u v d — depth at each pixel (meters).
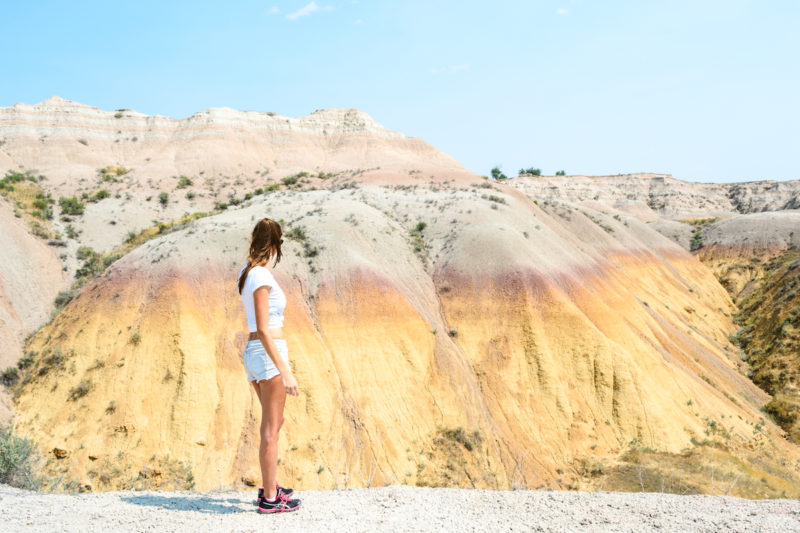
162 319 34.94
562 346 38.19
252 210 50.38
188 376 32.28
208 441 30.20
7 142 88.06
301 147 101.19
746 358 57.22
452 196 57.22
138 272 38.31
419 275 44.03
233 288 37.97
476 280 42.59
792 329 54.12
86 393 32.16
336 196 58.31
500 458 32.16
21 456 8.03
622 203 130.50
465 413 34.16
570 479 31.05
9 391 33.78
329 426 31.45
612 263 63.94
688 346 49.88
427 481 29.83
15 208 59.56
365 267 40.53
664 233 99.62
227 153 93.06
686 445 34.12
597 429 34.59
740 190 135.62
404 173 72.69
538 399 35.75
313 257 41.81
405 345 36.69
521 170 153.88
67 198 70.25
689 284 73.31
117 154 93.62
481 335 39.25
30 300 46.41
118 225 65.44
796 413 42.84
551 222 62.62
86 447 29.45
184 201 76.00
